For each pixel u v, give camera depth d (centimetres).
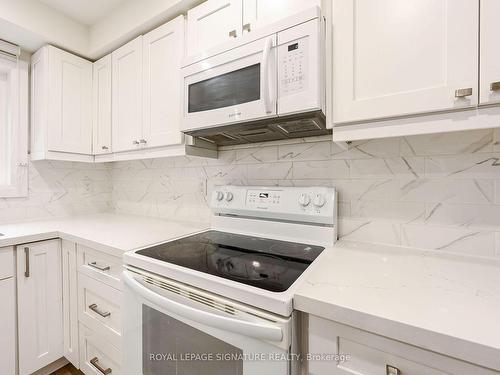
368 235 105
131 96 150
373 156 104
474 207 86
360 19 77
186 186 165
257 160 135
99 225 152
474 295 58
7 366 121
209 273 75
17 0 137
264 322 60
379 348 52
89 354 124
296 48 84
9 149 161
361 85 77
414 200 96
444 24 65
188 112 112
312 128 103
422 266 78
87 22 166
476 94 62
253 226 122
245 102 95
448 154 90
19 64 162
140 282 87
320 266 78
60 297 138
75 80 166
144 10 137
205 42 117
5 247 120
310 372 60
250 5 103
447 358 45
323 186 113
